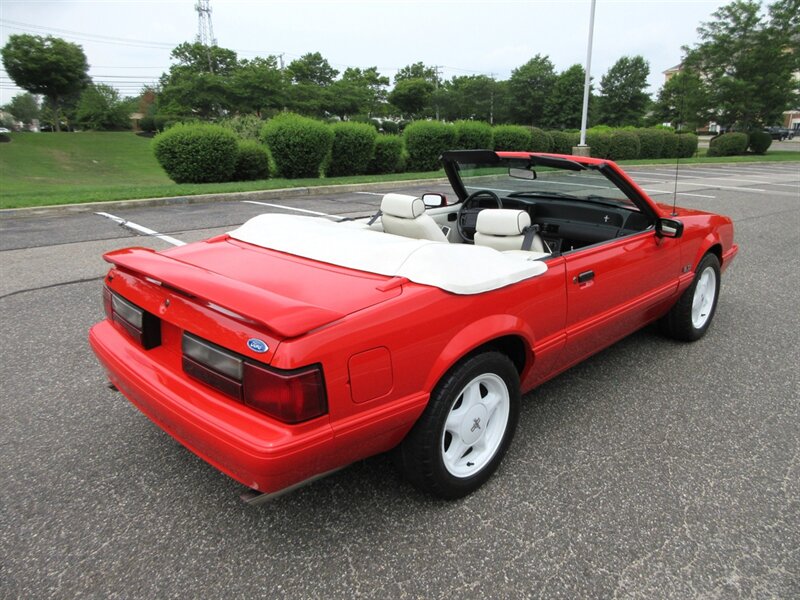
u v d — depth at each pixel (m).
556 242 3.59
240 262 2.56
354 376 1.96
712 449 2.96
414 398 2.17
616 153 25.75
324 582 2.07
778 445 3.00
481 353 2.45
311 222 3.11
